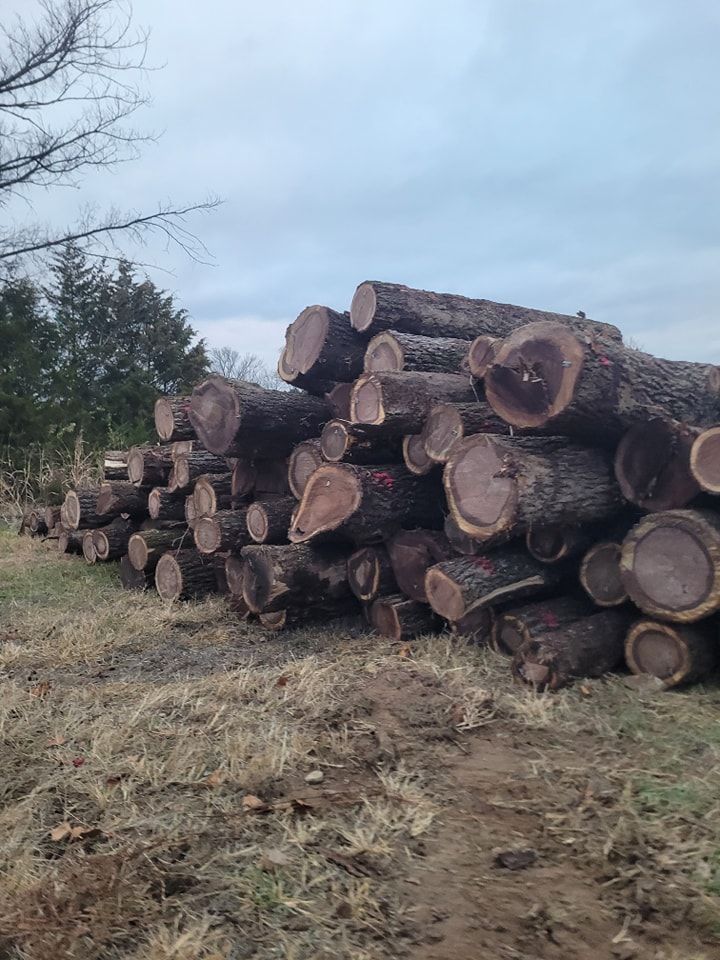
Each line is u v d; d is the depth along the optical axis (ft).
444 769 10.91
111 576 27.58
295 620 18.69
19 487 48.21
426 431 17.13
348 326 21.11
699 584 12.91
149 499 26.40
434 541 16.96
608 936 7.46
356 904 7.77
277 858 8.41
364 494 16.94
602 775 10.53
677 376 15.15
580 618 15.28
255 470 22.08
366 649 16.74
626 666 14.67
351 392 18.70
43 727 12.19
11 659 16.38
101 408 64.49
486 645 15.78
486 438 14.47
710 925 7.54
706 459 13.09
